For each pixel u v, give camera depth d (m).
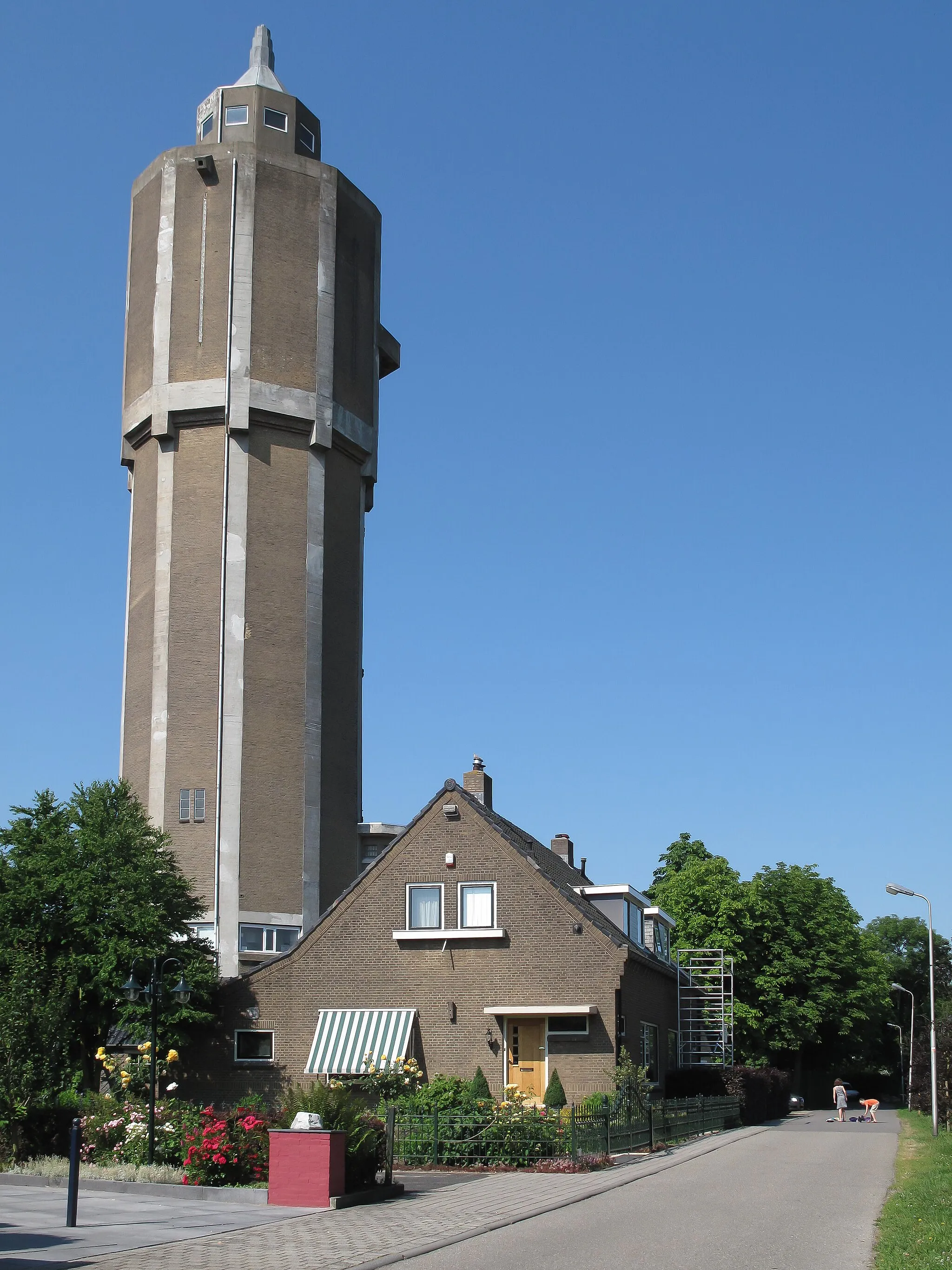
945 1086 50.81
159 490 52.53
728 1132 41.22
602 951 36.81
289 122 56.75
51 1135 28.33
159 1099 36.62
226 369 52.09
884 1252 16.33
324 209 55.00
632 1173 27.03
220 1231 18.59
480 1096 35.56
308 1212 20.75
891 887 50.34
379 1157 23.59
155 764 49.88
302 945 38.88
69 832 38.06
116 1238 17.80
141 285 54.97
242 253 53.06
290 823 49.78
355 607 55.03
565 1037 36.56
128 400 54.69
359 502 56.28
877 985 80.75
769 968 75.31
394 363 60.56
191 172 54.19
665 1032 45.16
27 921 36.62
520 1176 26.56
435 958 38.00
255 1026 38.44
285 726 50.56
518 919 37.62
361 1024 37.62
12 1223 19.33
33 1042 29.36
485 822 38.59
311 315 53.88
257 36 59.19
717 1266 15.62
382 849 53.03
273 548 51.81
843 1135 41.56
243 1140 24.23
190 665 50.50
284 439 53.03
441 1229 18.75
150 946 36.25
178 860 48.41
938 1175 25.98
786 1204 22.05
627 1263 15.70
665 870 85.31
